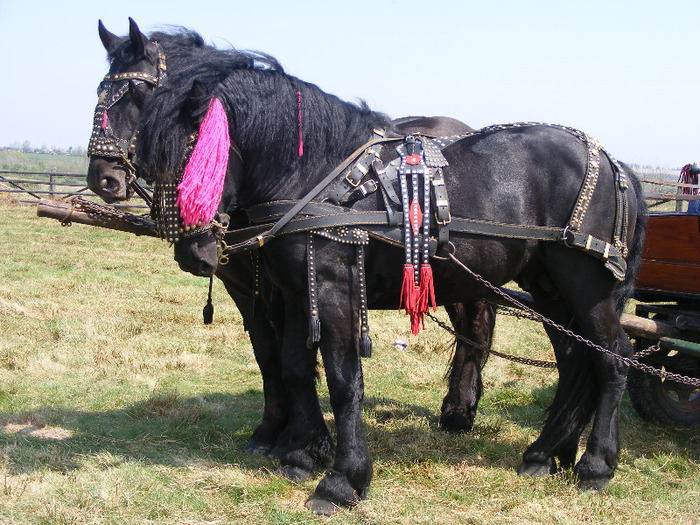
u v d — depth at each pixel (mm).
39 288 8109
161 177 3002
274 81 3174
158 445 3863
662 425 4434
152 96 3045
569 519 3051
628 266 3508
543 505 3184
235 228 3479
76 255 11008
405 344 6422
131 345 5961
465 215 3154
